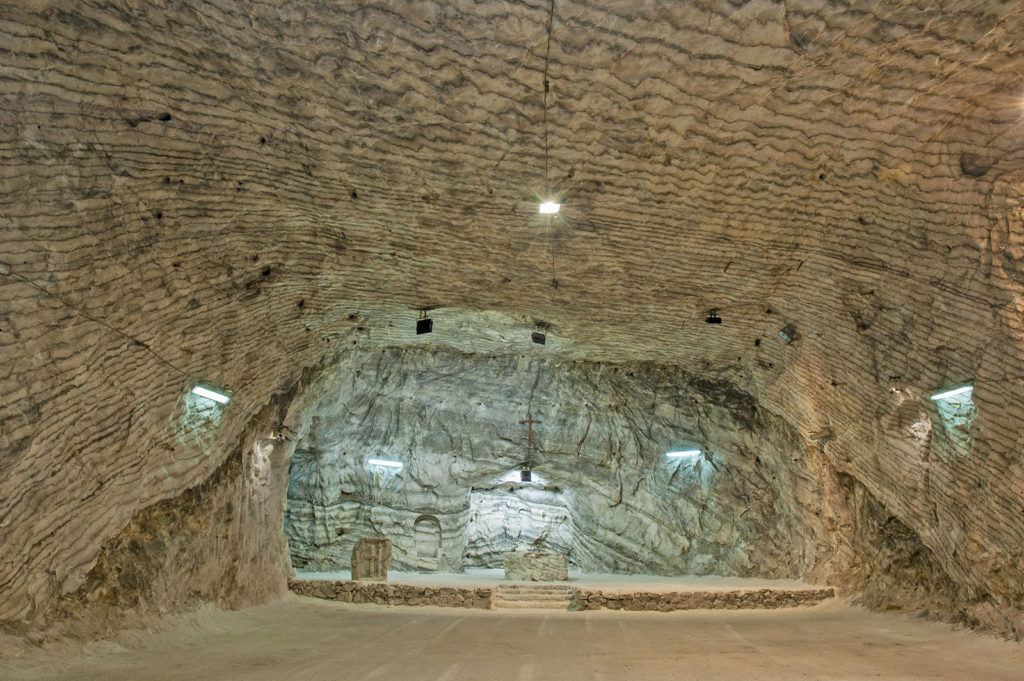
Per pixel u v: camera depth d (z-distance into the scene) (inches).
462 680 277.0
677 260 448.5
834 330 479.2
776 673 301.6
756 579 725.9
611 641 399.2
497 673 293.4
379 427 786.8
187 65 274.2
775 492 713.0
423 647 367.2
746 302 508.4
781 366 584.1
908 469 467.2
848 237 386.6
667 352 657.0
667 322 571.8
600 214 394.6
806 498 650.2
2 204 253.6
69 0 234.2
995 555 387.9
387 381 741.9
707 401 728.3
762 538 733.9
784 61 271.4
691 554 783.1
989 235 330.3
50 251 274.8
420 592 583.8
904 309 403.9
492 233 424.5
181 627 392.5
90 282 298.8
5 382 263.3
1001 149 306.5
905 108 295.0
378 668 302.2
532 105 303.6
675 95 293.7
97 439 322.7
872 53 265.9
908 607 501.0
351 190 375.6
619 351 674.8
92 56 253.9
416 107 306.3
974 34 253.6
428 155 343.6
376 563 637.3
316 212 394.9
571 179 360.2
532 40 265.6
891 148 320.2
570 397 776.9
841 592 601.3
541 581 679.7
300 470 781.3
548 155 339.9
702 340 606.5
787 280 457.7
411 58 277.3
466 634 423.2
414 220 409.4
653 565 802.2
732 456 741.9
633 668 310.3
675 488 786.8
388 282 507.2
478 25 259.6
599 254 447.8
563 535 871.7
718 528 763.4
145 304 338.3
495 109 307.4
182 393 392.2
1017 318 334.3
